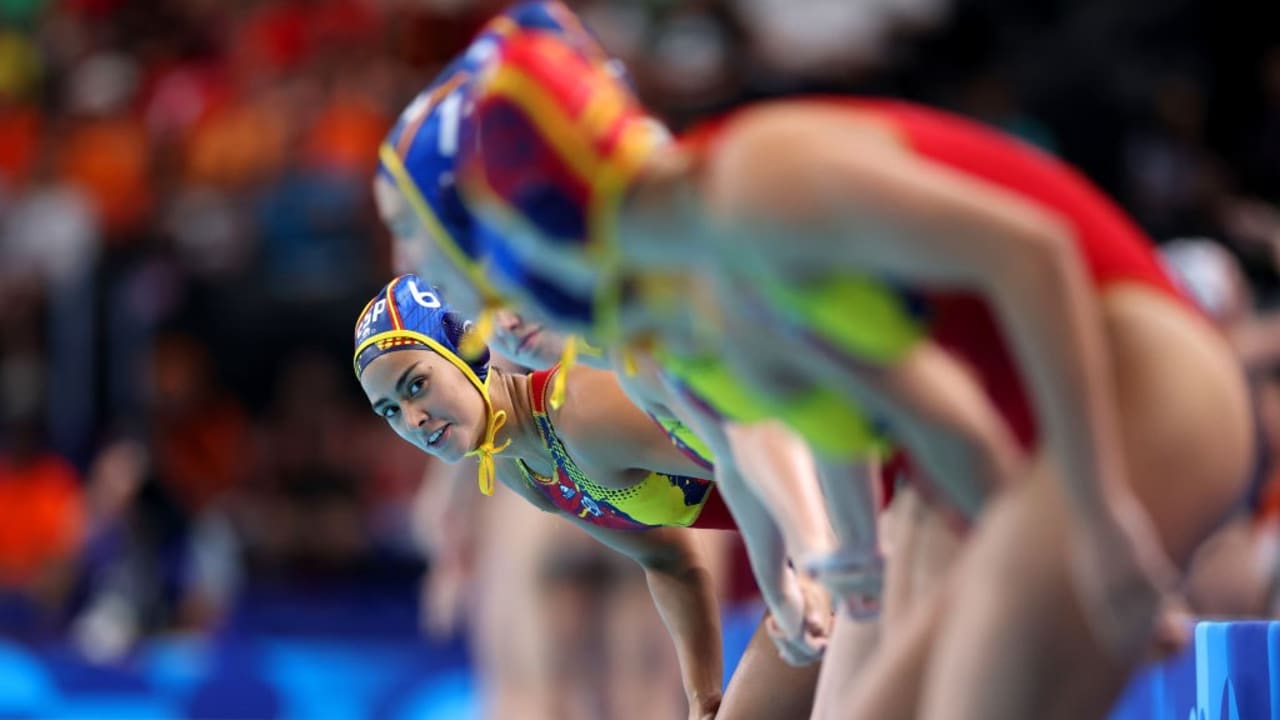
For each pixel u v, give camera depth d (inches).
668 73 1464.1
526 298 339.6
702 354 345.7
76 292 1333.7
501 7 1381.6
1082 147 1438.2
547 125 312.5
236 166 1518.2
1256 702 407.5
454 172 349.4
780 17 1606.8
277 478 1251.8
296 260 1423.5
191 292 1359.5
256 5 1702.8
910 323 318.7
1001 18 1590.8
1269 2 1493.6
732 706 453.7
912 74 1524.4
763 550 404.2
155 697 1039.0
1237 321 878.4
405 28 1440.7
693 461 422.6
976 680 319.9
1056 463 304.3
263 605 1173.7
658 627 749.3
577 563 741.9
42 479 1267.2
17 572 1237.1
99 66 1720.0
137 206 1546.5
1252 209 1316.4
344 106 1507.1
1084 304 296.8
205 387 1310.3
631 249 313.7
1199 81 1487.5
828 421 335.9
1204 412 320.2
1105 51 1510.8
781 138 297.1
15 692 1045.2
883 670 352.2
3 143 1686.8
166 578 1157.1
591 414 423.2
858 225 292.8
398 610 1168.8
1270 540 842.8
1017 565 316.5
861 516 356.8
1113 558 303.7
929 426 319.6
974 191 295.9
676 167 307.6
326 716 1026.1
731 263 304.2
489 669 759.7
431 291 423.2
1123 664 317.1
